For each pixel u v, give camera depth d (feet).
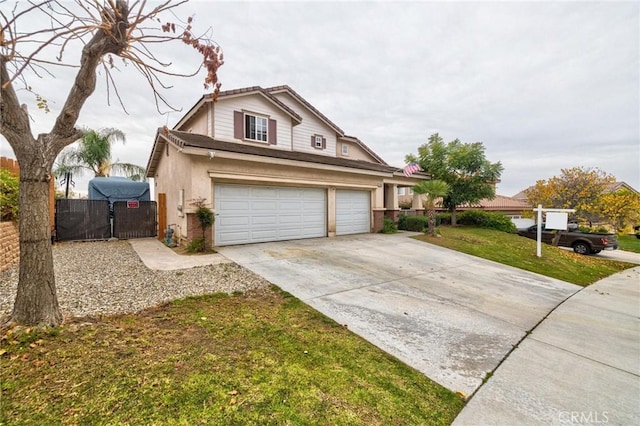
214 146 29.60
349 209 43.73
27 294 10.10
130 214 38.99
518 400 8.86
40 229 10.28
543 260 36.14
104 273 19.57
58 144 10.32
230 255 26.27
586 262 40.01
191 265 22.43
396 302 17.07
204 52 9.29
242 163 30.91
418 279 22.44
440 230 51.44
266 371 9.04
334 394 8.21
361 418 7.33
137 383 7.84
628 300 22.53
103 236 37.55
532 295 21.35
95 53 9.13
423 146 64.39
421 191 44.83
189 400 7.33
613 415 8.39
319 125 54.90
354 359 10.39
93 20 8.00
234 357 9.71
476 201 58.13
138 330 11.27
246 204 32.14
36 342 9.34
